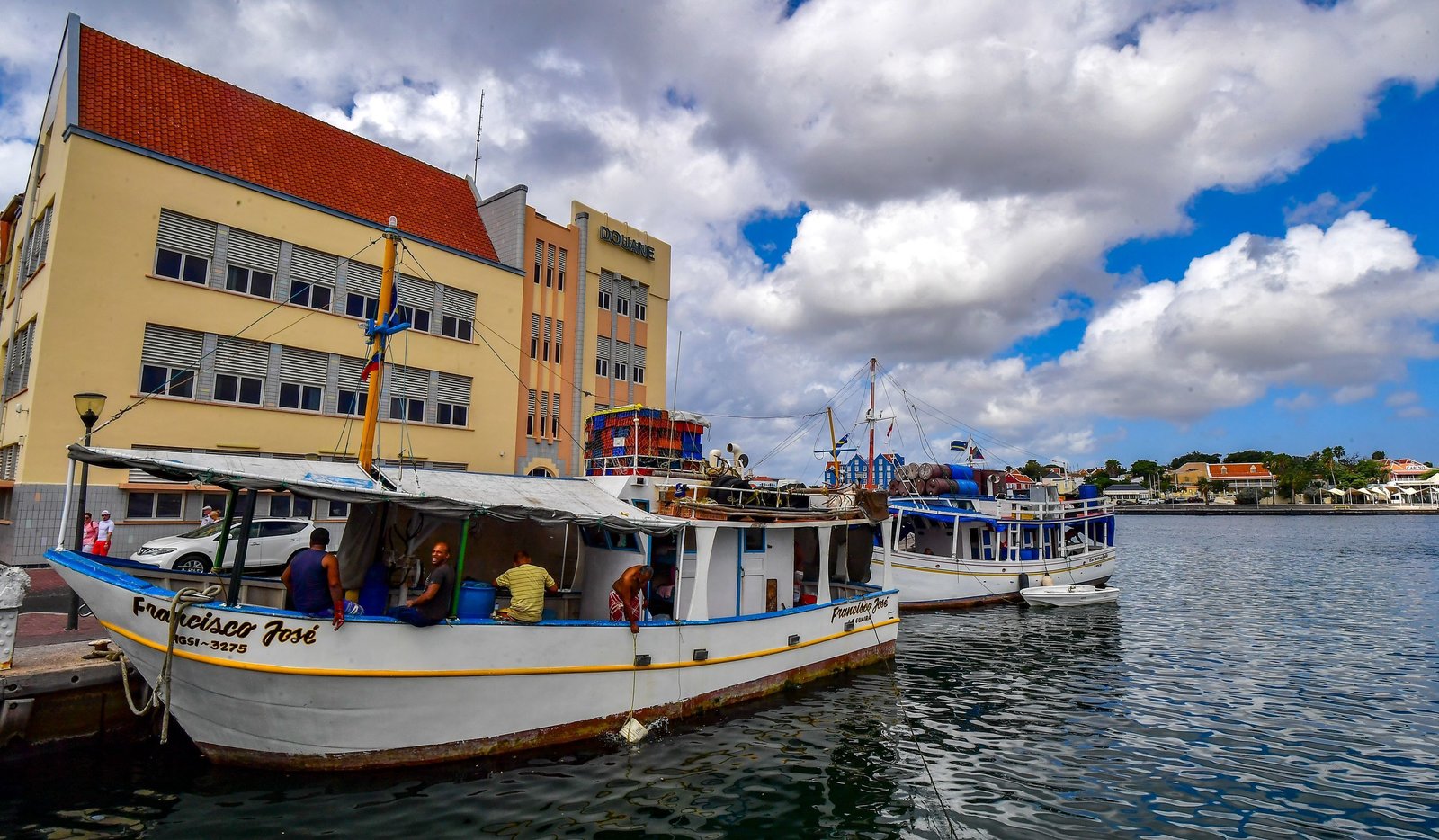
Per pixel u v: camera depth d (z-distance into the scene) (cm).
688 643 1138
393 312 1043
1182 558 4934
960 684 1501
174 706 870
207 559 1678
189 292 2238
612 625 1036
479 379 3023
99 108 2159
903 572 2553
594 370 3644
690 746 1050
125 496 2041
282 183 2531
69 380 1994
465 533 933
